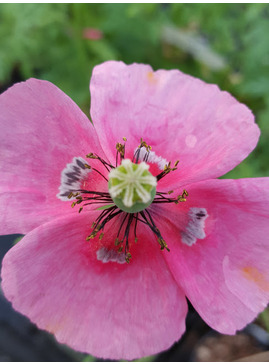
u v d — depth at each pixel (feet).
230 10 0.60
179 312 0.27
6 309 0.61
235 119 0.28
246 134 0.28
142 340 0.26
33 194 0.27
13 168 0.27
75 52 0.56
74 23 0.54
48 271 0.26
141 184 0.26
